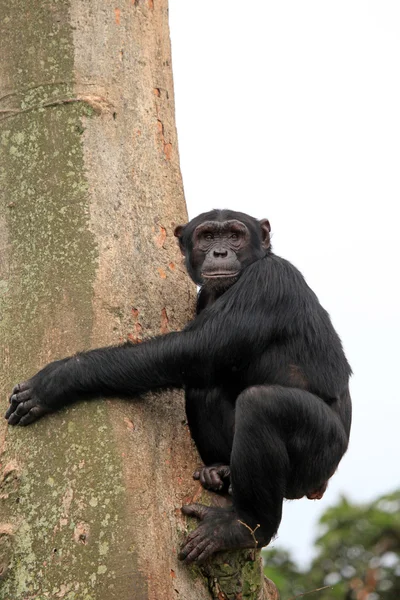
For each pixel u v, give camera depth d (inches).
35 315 625.6
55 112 658.8
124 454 586.9
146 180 680.4
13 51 676.1
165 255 679.7
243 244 723.4
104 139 661.3
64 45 671.8
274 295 673.0
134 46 701.3
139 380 611.8
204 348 637.3
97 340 617.9
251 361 669.3
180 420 641.0
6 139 662.5
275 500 612.1
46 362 617.0
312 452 630.5
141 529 570.9
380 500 1146.7
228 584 611.5
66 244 633.0
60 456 588.4
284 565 1103.0
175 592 579.8
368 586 1045.2
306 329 676.1
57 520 573.9
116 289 633.6
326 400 673.0
